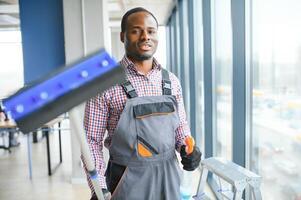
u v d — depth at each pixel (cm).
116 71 54
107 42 392
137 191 113
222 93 321
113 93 112
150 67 122
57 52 386
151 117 113
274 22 189
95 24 371
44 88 50
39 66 387
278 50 186
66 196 341
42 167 452
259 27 210
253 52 220
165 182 115
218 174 174
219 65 323
